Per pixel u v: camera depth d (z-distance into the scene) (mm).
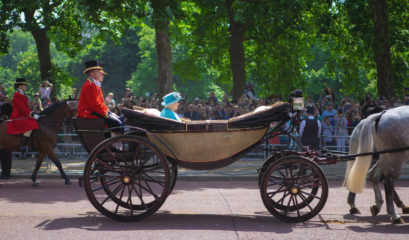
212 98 16422
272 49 20000
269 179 6105
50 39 20453
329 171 11469
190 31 22438
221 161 6465
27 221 6152
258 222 6199
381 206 7266
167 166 6105
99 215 6652
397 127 6293
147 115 6293
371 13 16953
